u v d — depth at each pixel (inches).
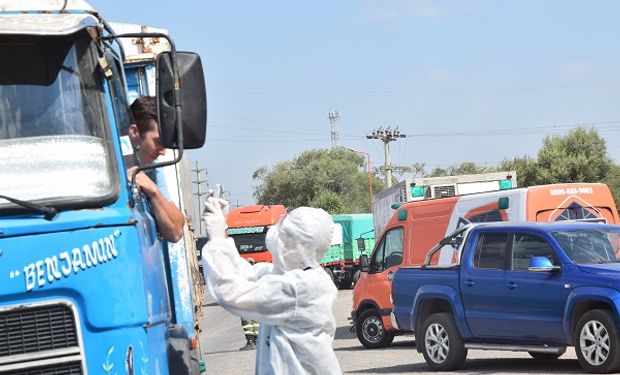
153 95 349.7
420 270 698.8
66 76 244.5
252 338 942.4
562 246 603.8
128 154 281.9
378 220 1594.5
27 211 227.1
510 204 836.6
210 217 244.8
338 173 4537.4
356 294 922.7
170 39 252.5
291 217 242.1
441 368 665.6
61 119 241.4
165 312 275.0
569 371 608.4
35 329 221.6
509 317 622.2
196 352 344.8
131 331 228.7
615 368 566.3
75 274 224.8
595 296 571.8
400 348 885.8
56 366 222.2
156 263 262.1
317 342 239.1
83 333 224.1
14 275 220.7
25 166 235.6
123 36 254.4
